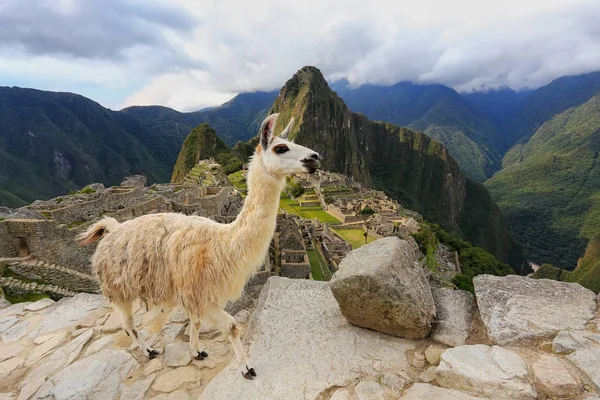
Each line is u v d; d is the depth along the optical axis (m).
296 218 53.62
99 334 5.17
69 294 12.26
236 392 3.51
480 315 4.33
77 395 3.80
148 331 5.10
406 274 4.36
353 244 49.00
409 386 3.43
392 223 58.97
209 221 4.06
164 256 3.78
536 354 3.53
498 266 68.06
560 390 3.03
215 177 57.00
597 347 3.43
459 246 73.38
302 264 28.81
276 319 4.76
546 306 4.19
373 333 4.33
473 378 3.28
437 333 4.18
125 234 4.05
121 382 4.04
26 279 11.98
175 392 3.81
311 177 94.38
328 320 4.68
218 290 3.65
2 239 12.75
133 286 3.90
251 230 3.62
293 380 3.61
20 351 4.99
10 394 4.09
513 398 3.04
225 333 3.76
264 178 3.64
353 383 3.53
